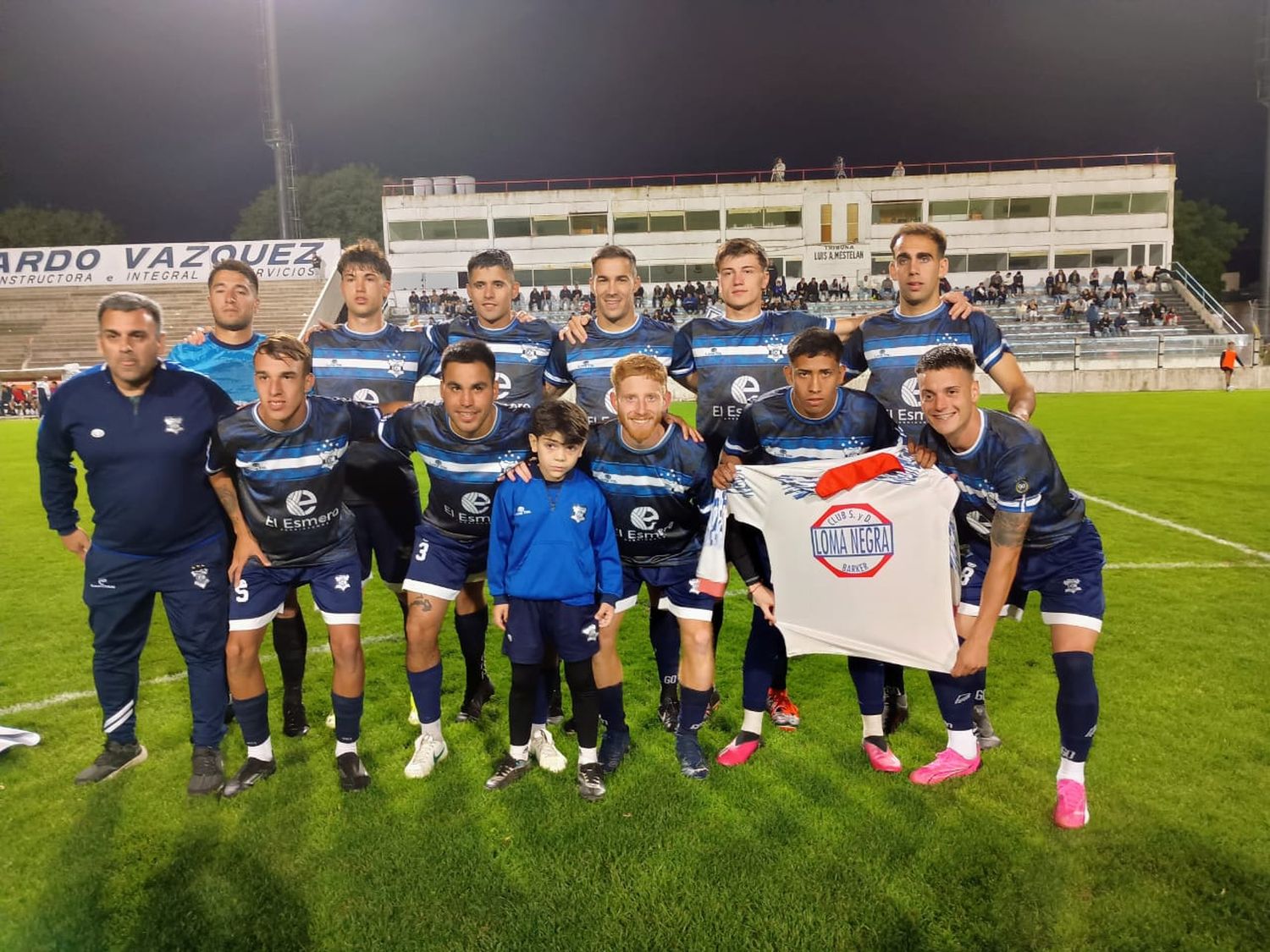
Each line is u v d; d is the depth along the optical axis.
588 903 2.31
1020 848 2.55
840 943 2.15
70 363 28.89
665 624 3.68
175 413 3.03
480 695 3.71
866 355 3.70
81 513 9.30
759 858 2.51
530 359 4.14
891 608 2.97
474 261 4.01
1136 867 2.44
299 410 3.01
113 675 3.17
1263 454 11.03
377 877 2.46
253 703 3.08
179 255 30.80
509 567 3.03
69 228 51.00
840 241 37.22
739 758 3.16
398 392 3.99
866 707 3.15
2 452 15.29
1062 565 2.85
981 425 2.76
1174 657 4.13
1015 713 3.56
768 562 3.30
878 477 2.96
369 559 3.91
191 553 3.11
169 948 2.19
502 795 2.95
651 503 3.22
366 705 3.85
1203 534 6.83
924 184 36.78
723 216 37.28
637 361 3.02
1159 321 30.75
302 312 30.31
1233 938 2.16
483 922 2.24
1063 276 33.75
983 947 2.14
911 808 2.79
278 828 2.75
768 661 3.19
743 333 3.87
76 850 2.65
